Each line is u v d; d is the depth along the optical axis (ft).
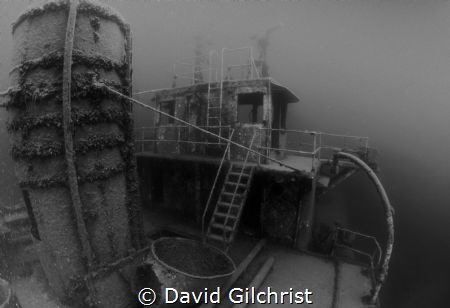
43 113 15.17
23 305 16.71
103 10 16.72
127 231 19.42
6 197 27.53
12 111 16.69
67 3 15.02
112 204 18.08
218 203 26.25
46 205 15.98
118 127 18.52
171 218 36.40
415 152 67.31
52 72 15.01
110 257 17.94
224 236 23.86
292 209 28.37
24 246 22.71
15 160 16.99
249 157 30.99
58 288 16.98
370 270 24.34
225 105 32.76
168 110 41.32
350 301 20.42
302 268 25.11
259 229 30.30
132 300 18.31
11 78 16.94
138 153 39.09
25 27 15.99
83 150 15.79
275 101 36.63
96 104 16.33
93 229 16.78
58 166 15.55
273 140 36.99
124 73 18.84
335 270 24.88
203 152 34.91
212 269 20.58
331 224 57.52
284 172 25.58
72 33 14.46
